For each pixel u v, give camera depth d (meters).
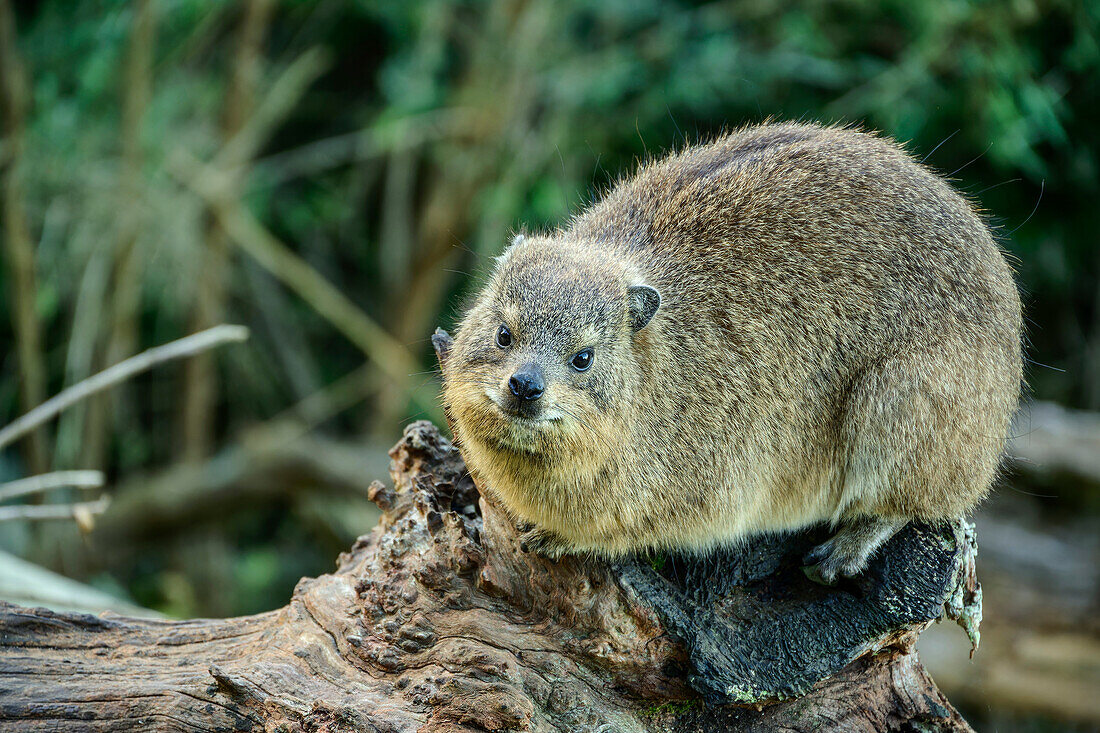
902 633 6.88
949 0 15.29
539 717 6.48
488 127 17.62
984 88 15.59
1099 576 15.31
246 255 19.64
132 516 17.41
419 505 7.11
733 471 7.44
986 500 8.42
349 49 20.53
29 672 6.81
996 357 7.33
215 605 18.77
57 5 17.47
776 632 6.72
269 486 17.55
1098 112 17.19
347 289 21.36
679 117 18.42
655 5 18.50
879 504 7.18
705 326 7.52
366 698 6.52
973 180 18.02
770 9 17.34
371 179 20.22
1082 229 18.78
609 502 7.02
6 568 11.99
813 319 7.38
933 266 7.28
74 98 17.70
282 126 20.78
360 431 20.81
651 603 6.57
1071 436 16.22
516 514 7.21
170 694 6.67
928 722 7.01
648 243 7.94
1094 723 14.05
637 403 7.29
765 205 7.63
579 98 17.81
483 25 18.61
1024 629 15.06
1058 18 16.28
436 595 6.82
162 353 10.81
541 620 6.78
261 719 6.57
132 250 16.58
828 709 6.83
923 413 7.12
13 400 18.72
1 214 15.52
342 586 7.17
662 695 6.66
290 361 20.33
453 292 19.61
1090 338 20.59
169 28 17.80
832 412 7.48
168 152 17.17
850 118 16.97
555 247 7.67
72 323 18.56
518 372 6.88
